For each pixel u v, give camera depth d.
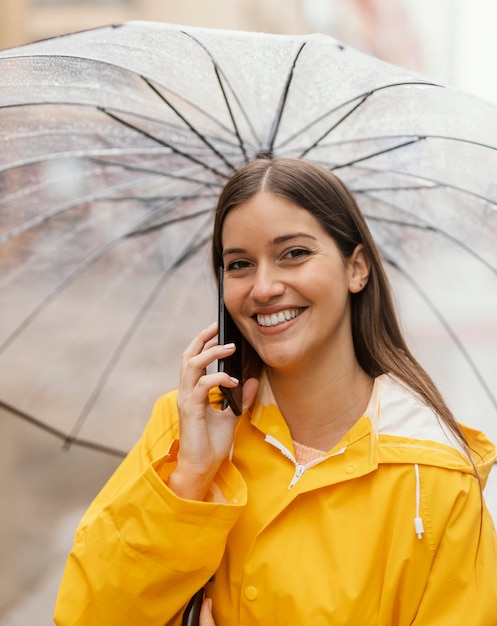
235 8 10.66
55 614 1.74
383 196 2.39
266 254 1.74
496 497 2.23
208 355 1.80
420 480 1.69
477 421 2.55
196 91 2.05
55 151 2.24
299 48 1.74
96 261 2.58
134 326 2.68
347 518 1.72
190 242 2.62
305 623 1.65
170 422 2.01
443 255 2.46
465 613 1.64
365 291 1.94
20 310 2.55
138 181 2.44
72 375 2.66
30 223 2.41
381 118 2.03
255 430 1.90
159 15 9.80
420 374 1.93
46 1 8.50
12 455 5.88
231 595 1.79
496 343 2.52
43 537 5.11
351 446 1.76
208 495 1.81
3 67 1.71
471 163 2.06
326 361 1.82
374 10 13.80
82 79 1.89
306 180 1.76
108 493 1.97
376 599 1.67
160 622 1.72
